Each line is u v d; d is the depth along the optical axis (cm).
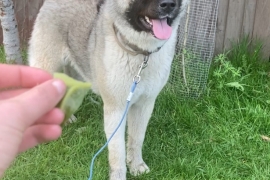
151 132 203
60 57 196
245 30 248
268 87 229
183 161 182
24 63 254
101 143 195
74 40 185
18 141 61
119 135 167
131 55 154
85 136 199
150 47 153
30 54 205
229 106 214
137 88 161
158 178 177
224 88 225
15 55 239
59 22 191
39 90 65
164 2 144
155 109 213
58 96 67
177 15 157
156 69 160
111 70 157
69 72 205
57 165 181
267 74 240
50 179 176
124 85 158
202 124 204
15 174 176
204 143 194
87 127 203
